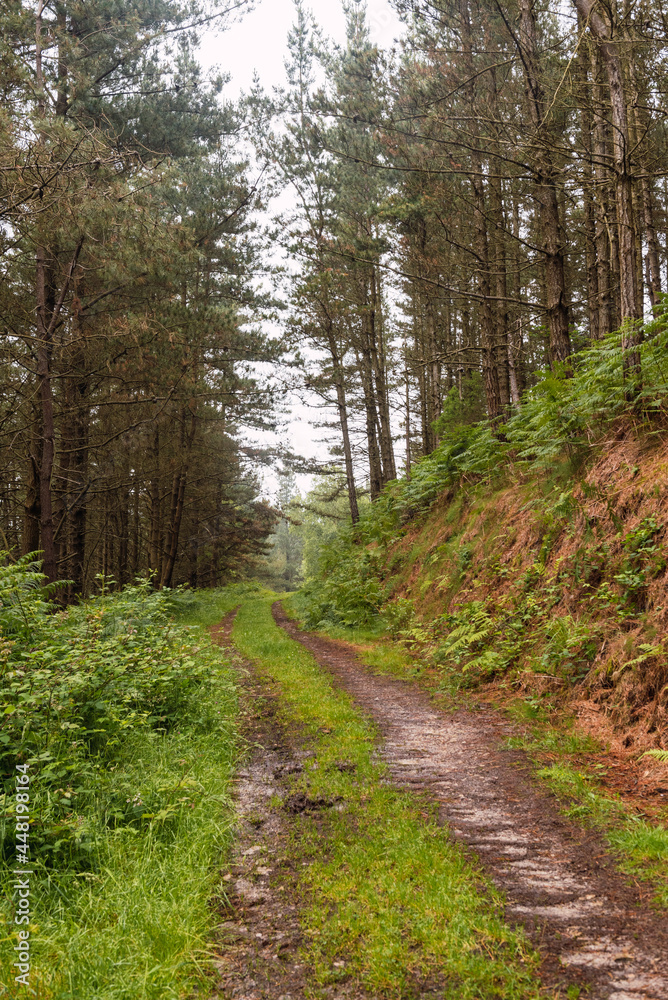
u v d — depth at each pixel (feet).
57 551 55.72
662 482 22.22
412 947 9.33
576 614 23.17
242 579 155.12
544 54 32.94
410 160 36.78
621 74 24.90
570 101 33.88
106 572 85.20
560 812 13.71
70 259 45.24
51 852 12.03
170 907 10.27
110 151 32.63
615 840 12.11
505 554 31.99
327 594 57.67
